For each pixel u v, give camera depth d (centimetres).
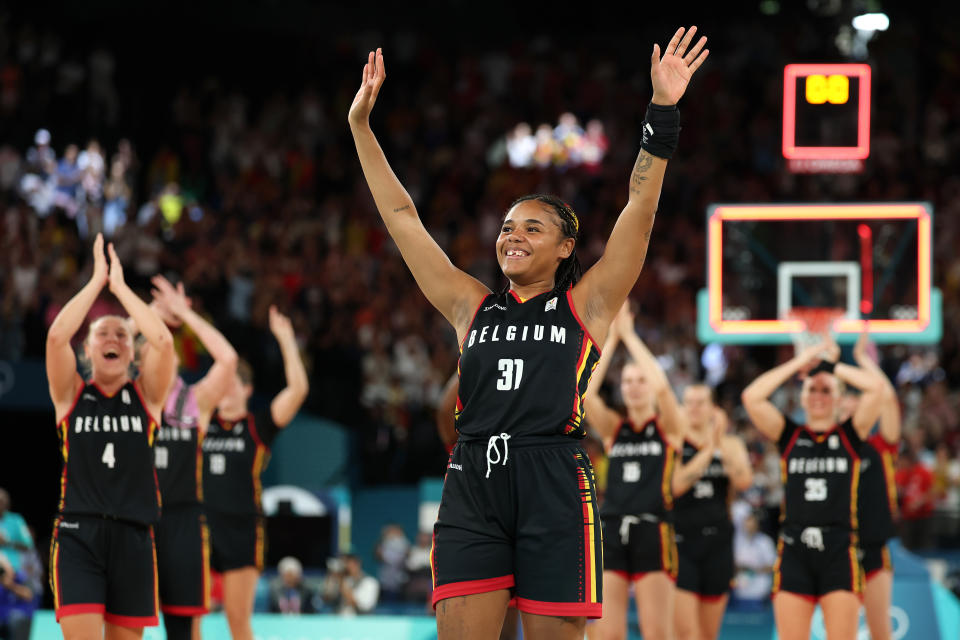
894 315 2186
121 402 1161
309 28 4653
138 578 1150
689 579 1664
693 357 3225
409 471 2975
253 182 3878
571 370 716
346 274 3422
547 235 746
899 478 2562
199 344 2819
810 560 1424
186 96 4109
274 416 1617
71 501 1138
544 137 4281
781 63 4384
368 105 786
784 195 3969
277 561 2475
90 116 3847
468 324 763
